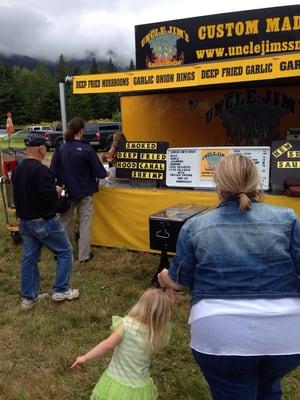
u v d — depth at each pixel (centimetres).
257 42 699
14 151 661
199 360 195
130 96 888
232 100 825
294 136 733
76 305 440
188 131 861
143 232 569
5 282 509
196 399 298
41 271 535
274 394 209
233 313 183
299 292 189
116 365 247
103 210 593
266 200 492
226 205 194
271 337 182
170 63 769
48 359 348
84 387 313
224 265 186
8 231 714
